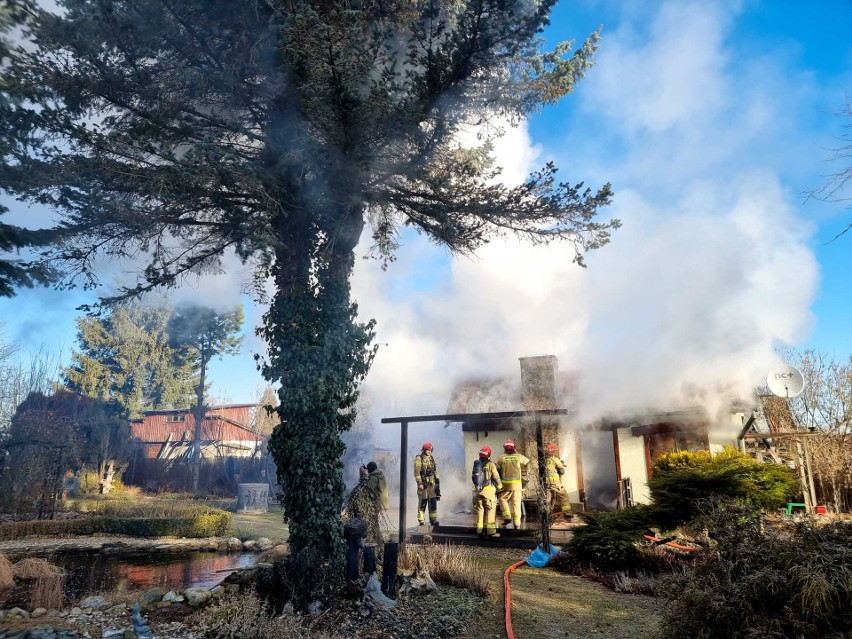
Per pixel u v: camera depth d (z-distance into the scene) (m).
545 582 7.76
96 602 6.86
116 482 27.00
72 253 7.32
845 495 14.14
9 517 17.02
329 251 7.07
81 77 6.38
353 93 6.09
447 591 7.04
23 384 25.83
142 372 35.50
